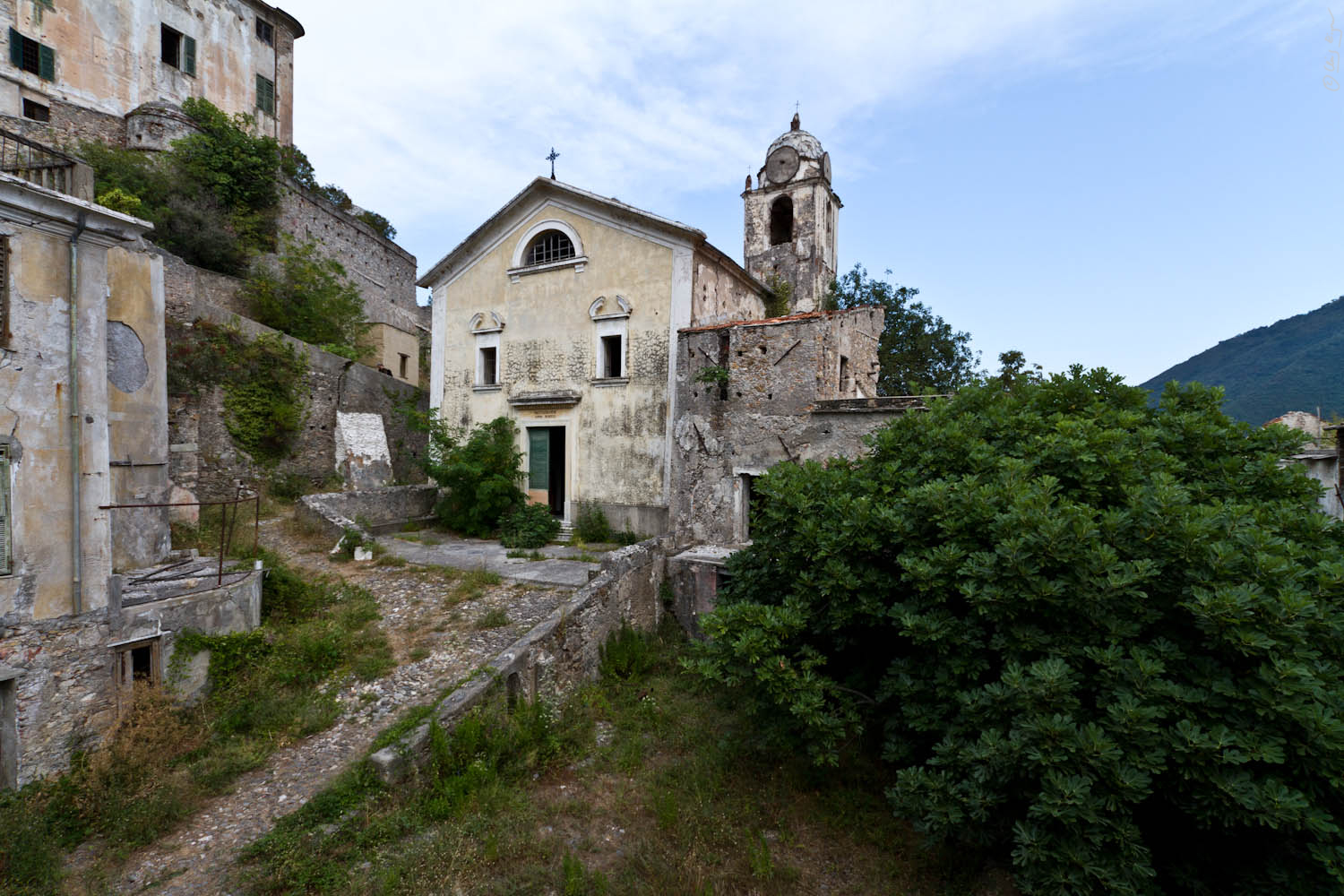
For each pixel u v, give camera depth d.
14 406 6.93
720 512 14.57
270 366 18.95
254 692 8.81
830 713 7.39
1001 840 6.46
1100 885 5.23
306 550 14.52
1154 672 5.39
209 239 21.25
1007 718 5.95
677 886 6.28
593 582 11.53
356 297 26.72
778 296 24.86
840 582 7.37
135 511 10.18
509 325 19.30
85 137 22.19
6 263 6.87
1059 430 7.70
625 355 17.25
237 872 5.96
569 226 18.23
